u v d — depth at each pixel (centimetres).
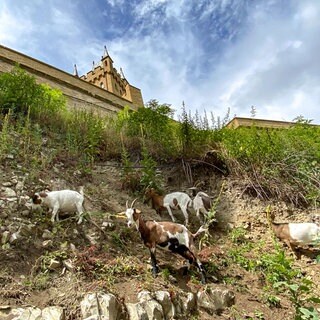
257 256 503
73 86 1435
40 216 417
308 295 439
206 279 416
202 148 728
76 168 611
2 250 347
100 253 398
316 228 505
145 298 336
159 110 877
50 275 339
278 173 670
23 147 592
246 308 397
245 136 746
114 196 575
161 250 454
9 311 282
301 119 929
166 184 684
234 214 609
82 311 298
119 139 793
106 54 3491
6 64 1227
